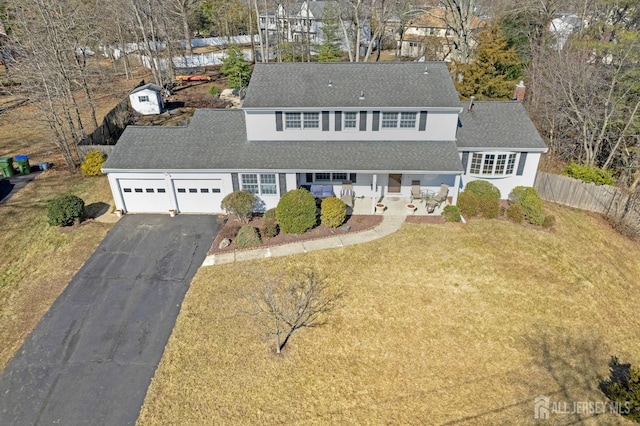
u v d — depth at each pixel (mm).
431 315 17125
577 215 25328
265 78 24625
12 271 19625
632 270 21328
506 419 13297
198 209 24062
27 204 24922
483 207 23250
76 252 20844
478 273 19375
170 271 19547
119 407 13539
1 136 35062
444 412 13492
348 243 21172
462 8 35594
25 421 13117
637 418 13164
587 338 16453
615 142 29500
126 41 57094
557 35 38844
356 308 17375
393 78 24344
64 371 14742
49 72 29062
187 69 58719
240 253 20641
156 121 38688
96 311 17312
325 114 23188
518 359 15375
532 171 24344
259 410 13469
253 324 16562
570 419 13328
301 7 62188
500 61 32906
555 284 19078
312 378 14516
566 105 31016
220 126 25219
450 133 23547
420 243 21219
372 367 14938
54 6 30891
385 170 22000
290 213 21266
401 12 49344
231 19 71312
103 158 28578
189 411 13422
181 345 15719
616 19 32781
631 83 27203
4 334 16250
